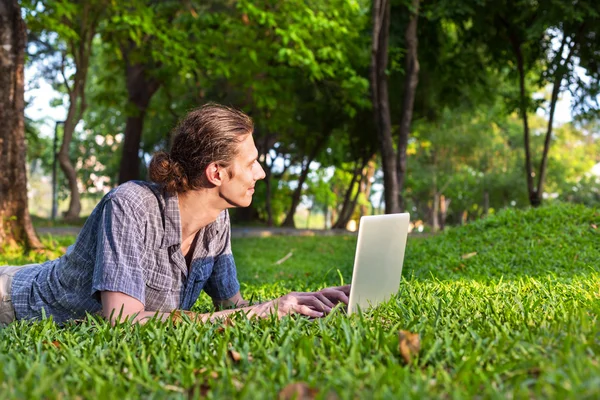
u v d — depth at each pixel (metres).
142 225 3.00
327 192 37.88
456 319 2.84
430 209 51.50
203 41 18.09
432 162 37.78
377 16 15.18
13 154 10.30
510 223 9.66
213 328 2.75
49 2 14.88
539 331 2.38
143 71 22.47
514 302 3.31
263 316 2.99
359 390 1.76
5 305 3.21
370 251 2.90
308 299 3.07
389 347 2.21
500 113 20.94
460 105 23.36
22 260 9.32
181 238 3.10
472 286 4.49
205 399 1.78
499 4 17.05
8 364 2.08
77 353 2.36
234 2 20.92
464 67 20.23
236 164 3.02
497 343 2.25
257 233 20.50
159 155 3.05
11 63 10.27
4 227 10.20
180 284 3.21
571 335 2.20
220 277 3.61
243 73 19.03
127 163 24.36
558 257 7.68
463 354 2.12
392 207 15.59
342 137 28.02
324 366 2.07
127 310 2.87
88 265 3.07
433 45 19.42
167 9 19.28
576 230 8.74
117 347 2.43
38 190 76.69
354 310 2.95
